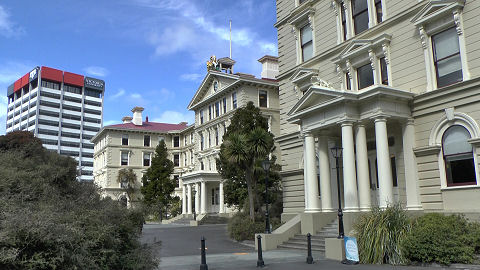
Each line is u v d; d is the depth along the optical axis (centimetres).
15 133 2400
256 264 1473
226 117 4778
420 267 1266
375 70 2003
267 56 4916
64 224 803
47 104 15275
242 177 2916
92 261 828
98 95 16712
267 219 2044
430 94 1734
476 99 1582
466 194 1585
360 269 1278
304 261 1501
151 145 7294
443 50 1733
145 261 1023
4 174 932
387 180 1673
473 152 1580
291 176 2573
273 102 4631
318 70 2392
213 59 5356
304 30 2567
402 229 1388
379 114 1717
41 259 744
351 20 2195
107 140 7025
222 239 2545
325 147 2041
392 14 1958
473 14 1620
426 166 1734
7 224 727
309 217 1964
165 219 5269
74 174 1274
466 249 1230
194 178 4806
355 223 1557
